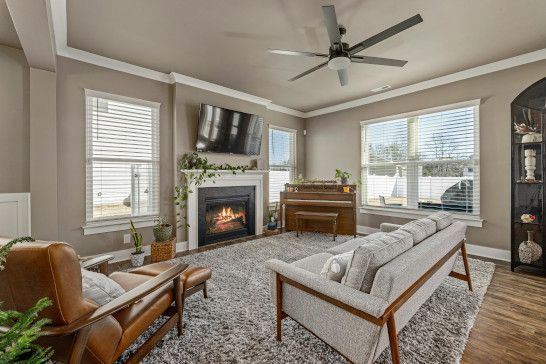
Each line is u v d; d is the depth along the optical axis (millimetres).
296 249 3760
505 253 3312
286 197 4863
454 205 3793
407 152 4305
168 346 1632
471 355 1562
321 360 1503
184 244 3873
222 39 2775
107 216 3326
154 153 3715
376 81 3994
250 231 4715
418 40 2793
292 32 2641
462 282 2562
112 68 3305
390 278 1176
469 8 2258
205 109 3961
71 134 3031
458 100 3697
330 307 1365
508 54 3119
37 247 948
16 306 1025
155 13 2322
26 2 1722
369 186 4875
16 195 2645
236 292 2369
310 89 4367
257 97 4762
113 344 1197
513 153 3006
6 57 2688
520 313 2025
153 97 3676
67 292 982
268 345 1641
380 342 1225
